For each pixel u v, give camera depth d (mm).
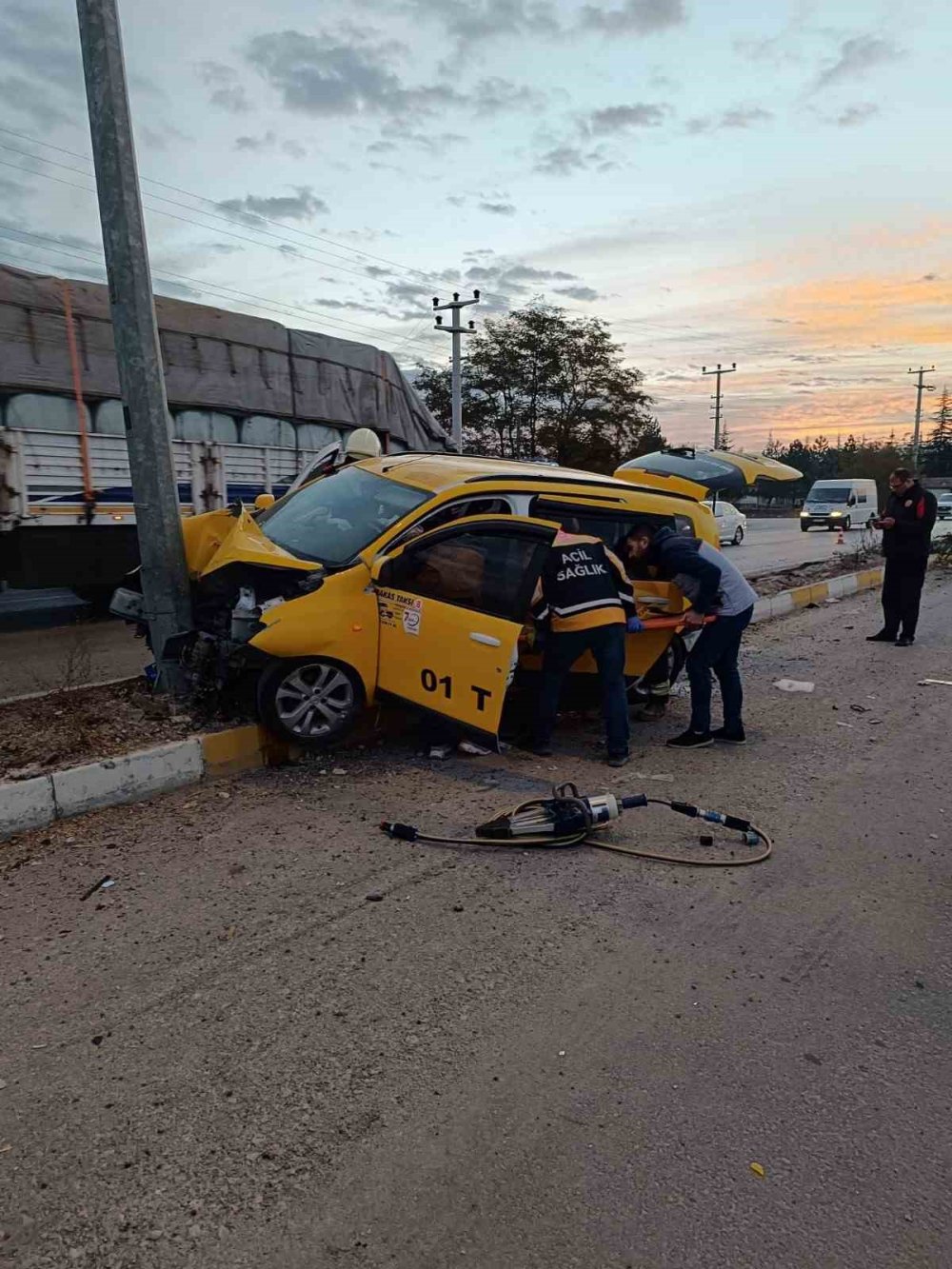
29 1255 2080
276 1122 2504
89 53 5258
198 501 10672
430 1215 2207
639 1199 2268
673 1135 2490
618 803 4473
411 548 5359
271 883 3910
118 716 5551
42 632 9969
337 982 3178
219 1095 2611
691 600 5938
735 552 22906
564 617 5512
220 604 5938
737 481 10727
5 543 9219
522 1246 2121
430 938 3490
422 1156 2395
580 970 3295
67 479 9484
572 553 5590
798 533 32969
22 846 4258
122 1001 3047
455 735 5742
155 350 5656
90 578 9914
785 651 9297
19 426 9109
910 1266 2092
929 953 3482
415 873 4043
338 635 5238
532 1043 2867
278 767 5383
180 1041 2844
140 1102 2576
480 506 5887
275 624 5082
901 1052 2877
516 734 6160
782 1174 2361
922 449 102062
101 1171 2328
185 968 3252
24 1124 2486
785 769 5594
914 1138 2506
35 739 5117
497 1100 2611
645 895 3898
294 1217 2195
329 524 5883
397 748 5809
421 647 5316
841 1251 2131
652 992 3170
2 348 8953
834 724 6594
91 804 4656
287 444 12008
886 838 4559
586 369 42219
